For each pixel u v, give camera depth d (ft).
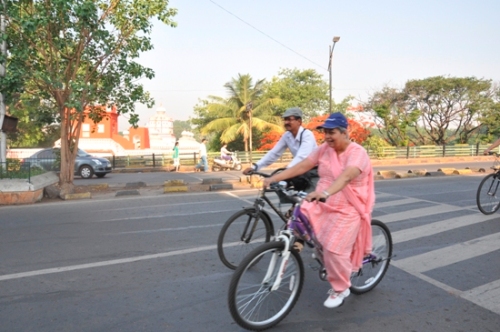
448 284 13.83
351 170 10.25
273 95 120.67
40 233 21.27
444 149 92.63
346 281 10.89
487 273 14.83
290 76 127.13
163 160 79.97
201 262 16.35
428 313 11.71
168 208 28.02
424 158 86.58
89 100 37.24
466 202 28.66
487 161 82.94
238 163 70.54
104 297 12.98
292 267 11.07
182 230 21.65
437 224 22.27
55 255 17.44
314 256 11.83
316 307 12.11
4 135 36.52
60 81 33.63
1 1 31.32
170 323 11.21
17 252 17.93
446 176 46.14
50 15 32.35
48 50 35.50
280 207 14.66
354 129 86.53
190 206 28.73
